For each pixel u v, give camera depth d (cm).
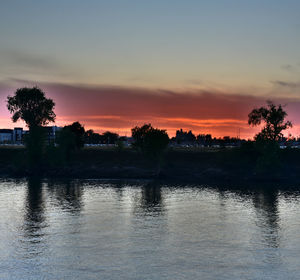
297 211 7112
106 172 13725
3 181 12238
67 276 3816
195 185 11206
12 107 16212
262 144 12900
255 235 5359
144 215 6712
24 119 16212
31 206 7606
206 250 4656
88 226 5862
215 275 3850
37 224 5997
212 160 14675
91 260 4284
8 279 3741
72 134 15112
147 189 10269
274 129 13212
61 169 14188
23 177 13500
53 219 6369
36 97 16112
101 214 6800
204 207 7525
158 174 12975
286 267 4081
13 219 6369
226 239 5147
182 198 8694
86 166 14925
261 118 13400
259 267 4075
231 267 4072
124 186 10931
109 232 5491
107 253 4522
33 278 3766
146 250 4641
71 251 4594
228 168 13450
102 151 17288
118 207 7506
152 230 5616
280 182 11881
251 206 7638
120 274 3869
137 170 13825
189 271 3953
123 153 16750
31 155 14475
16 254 4488
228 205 7756
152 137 13288
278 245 4878
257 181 12062
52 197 8800
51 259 4309
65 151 14975
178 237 5228
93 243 4934
